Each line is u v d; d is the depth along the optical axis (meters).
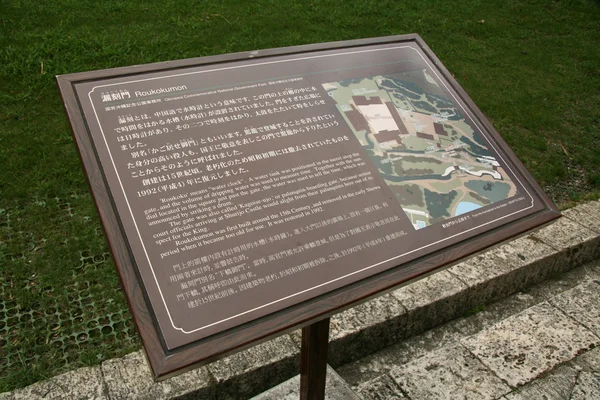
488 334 2.85
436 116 2.22
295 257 1.67
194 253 1.58
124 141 1.69
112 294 2.74
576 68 5.63
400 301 2.76
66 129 3.66
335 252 1.73
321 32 5.28
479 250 1.95
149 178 1.65
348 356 2.67
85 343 2.52
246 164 1.77
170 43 4.70
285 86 2.00
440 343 2.86
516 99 4.92
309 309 1.62
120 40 4.63
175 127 1.76
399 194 1.93
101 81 1.77
